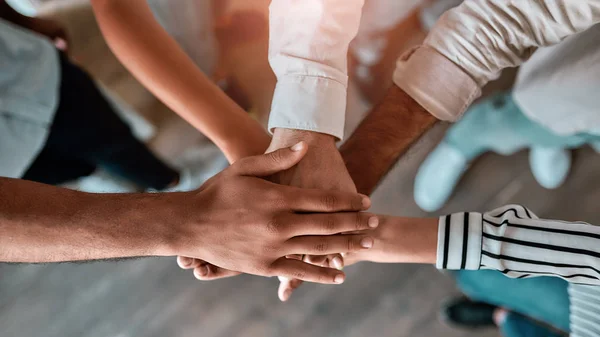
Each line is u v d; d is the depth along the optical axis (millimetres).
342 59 863
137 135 1478
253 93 1220
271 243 829
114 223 820
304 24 844
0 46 1087
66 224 812
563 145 1214
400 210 1568
